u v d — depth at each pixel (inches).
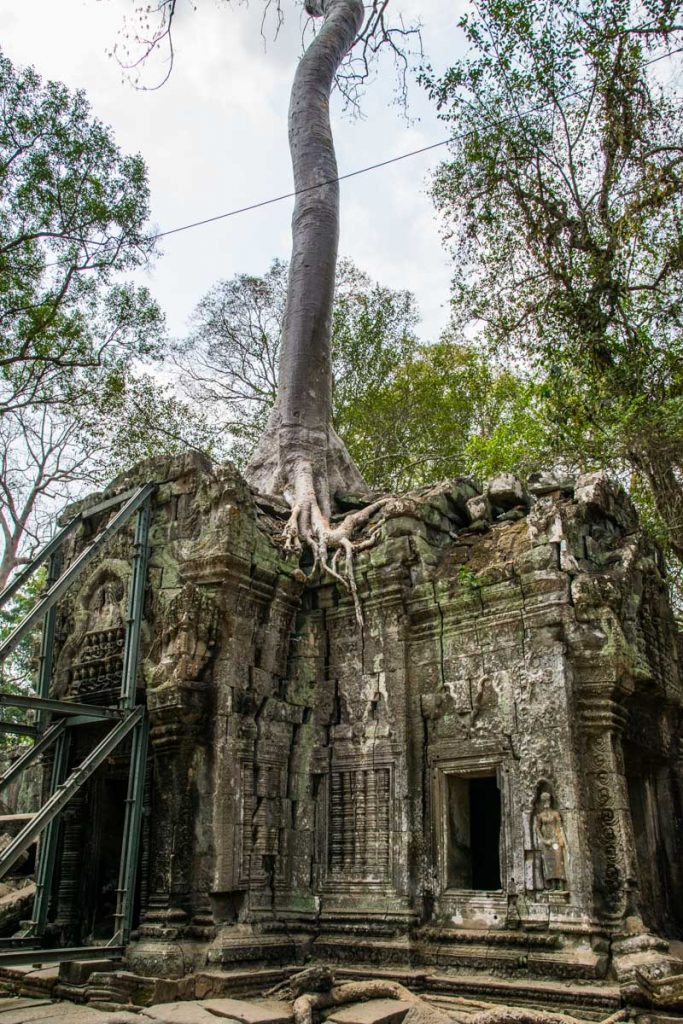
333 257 650.2
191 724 381.1
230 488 418.0
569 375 580.1
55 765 423.5
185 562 413.7
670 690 406.9
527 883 328.5
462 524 461.4
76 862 422.0
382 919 358.3
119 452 912.3
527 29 575.2
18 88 711.1
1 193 725.9
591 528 398.6
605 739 336.8
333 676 425.4
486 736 363.6
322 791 407.5
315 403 594.2
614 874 317.7
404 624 406.6
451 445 982.4
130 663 394.0
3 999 329.7
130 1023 269.4
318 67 711.1
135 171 775.1
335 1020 280.7
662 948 298.5
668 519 562.3
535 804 336.2
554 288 618.8
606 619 346.6
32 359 762.2
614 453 556.7
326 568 435.2
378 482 980.6
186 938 348.8
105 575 459.8
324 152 681.0
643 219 576.4
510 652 367.2
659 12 535.5
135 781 378.9
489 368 898.1
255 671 404.5
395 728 390.3
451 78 608.7
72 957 337.7
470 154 619.2
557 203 614.5
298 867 394.9
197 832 369.4
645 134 579.2
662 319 578.2
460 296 650.8
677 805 419.5
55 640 472.7
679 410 530.9
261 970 341.7
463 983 316.2
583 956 299.7
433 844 367.6
